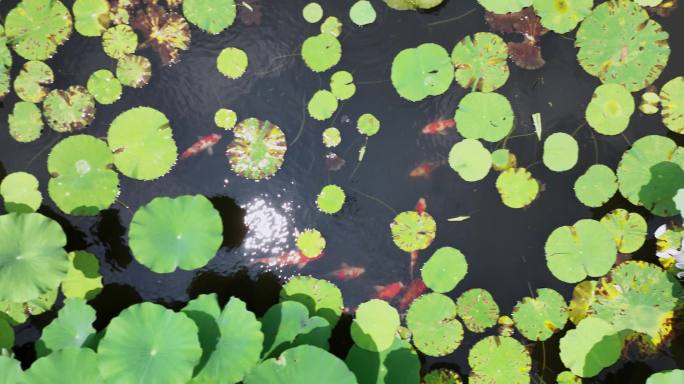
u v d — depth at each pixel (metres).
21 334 2.46
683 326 2.49
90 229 2.52
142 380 2.02
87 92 2.53
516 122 2.60
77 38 2.56
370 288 2.53
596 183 2.55
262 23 2.63
